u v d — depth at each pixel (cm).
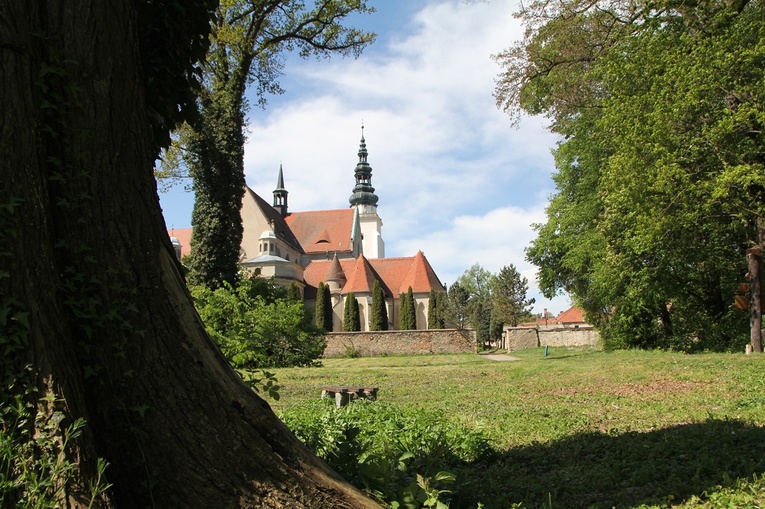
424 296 7219
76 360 359
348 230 8344
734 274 2986
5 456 316
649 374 1647
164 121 494
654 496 532
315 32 2541
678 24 2020
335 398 1315
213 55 2394
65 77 368
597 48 2370
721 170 2142
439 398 1434
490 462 731
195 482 372
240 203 2444
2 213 328
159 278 390
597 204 3209
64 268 364
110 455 368
